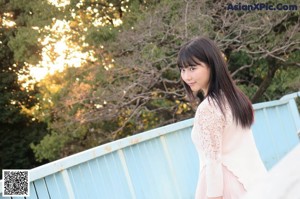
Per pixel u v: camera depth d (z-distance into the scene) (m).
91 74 10.07
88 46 10.73
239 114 2.06
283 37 9.66
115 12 11.95
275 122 5.06
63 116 10.90
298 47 9.88
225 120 2.03
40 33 11.55
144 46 9.42
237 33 9.55
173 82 9.63
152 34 9.22
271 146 4.82
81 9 11.80
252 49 10.04
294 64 11.20
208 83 2.14
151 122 11.05
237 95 2.11
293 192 0.25
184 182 3.40
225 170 2.08
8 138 19.19
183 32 8.88
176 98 10.37
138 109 9.84
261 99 12.31
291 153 0.28
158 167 3.16
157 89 9.75
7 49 17.36
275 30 10.70
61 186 2.26
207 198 2.07
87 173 2.49
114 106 9.81
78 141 12.49
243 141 2.10
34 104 18.77
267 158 4.65
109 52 10.14
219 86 2.10
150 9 10.18
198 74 2.12
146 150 3.09
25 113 19.12
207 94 2.12
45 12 11.80
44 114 12.06
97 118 10.19
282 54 10.76
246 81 12.06
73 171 2.38
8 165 19.17
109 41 10.35
